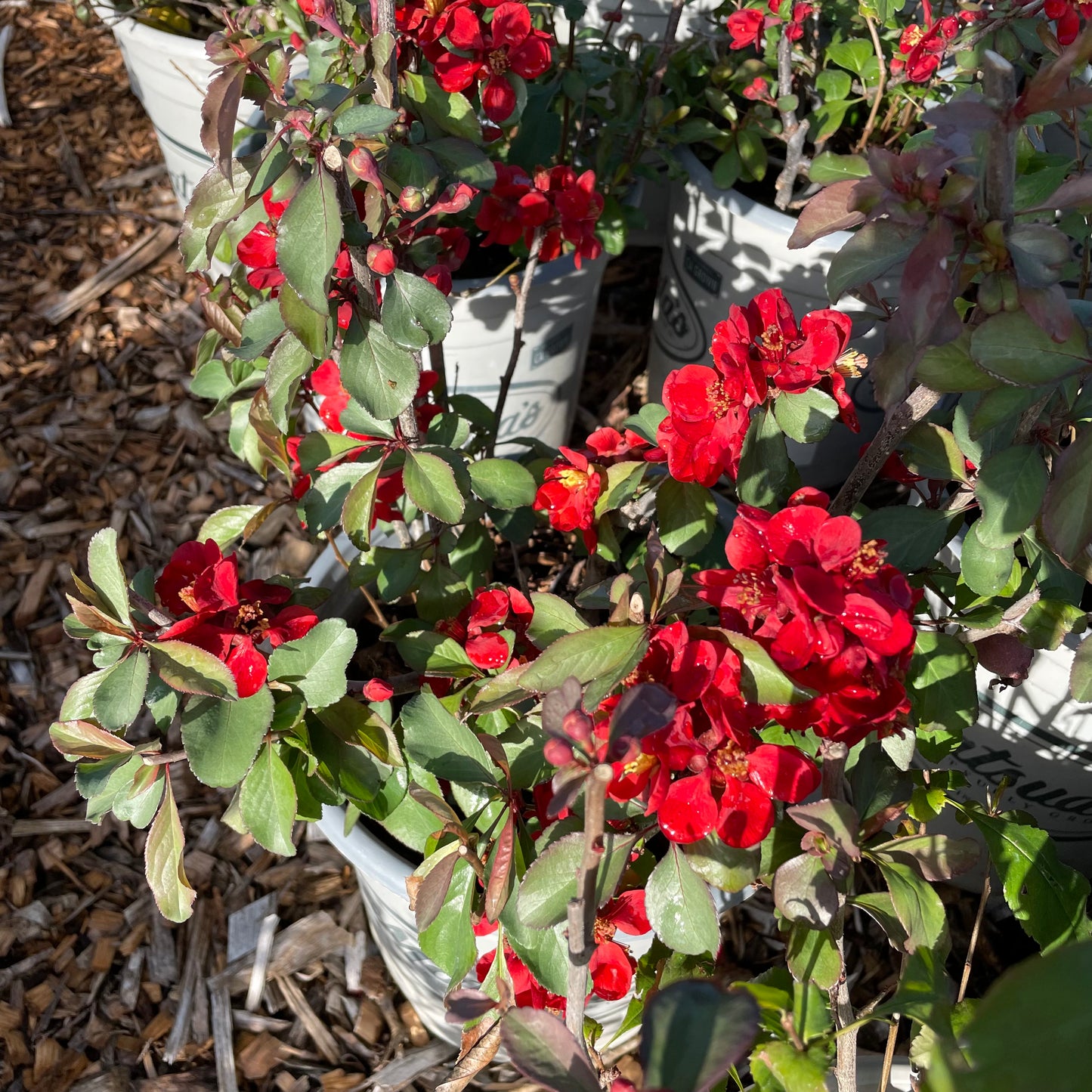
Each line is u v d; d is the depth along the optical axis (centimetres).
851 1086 102
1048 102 74
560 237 155
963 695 110
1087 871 171
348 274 117
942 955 107
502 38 131
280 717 104
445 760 103
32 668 219
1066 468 84
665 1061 64
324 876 192
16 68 348
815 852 89
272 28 174
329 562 153
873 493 224
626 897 108
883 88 194
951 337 80
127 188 315
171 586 107
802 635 79
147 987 179
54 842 196
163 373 271
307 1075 170
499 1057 166
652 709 67
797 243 92
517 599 122
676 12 182
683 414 105
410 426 126
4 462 251
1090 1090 46
